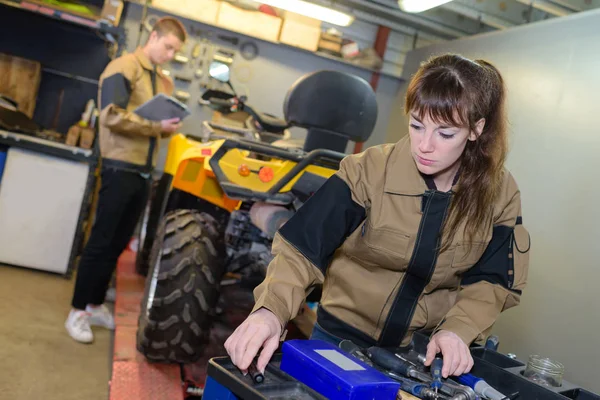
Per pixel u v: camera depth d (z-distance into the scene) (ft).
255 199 7.84
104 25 13.41
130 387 8.07
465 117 3.56
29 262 13.60
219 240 8.57
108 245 10.52
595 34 11.22
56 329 10.85
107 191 10.30
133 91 10.56
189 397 8.68
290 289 3.71
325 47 18.54
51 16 13.21
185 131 17.93
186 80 17.66
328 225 4.05
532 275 11.19
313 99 8.29
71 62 16.01
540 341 10.64
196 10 17.19
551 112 11.89
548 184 11.44
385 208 4.24
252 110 10.80
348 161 4.25
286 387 3.13
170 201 11.12
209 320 8.23
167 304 7.95
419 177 4.18
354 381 3.00
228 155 8.06
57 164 13.42
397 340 4.73
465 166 4.14
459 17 18.07
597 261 9.89
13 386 8.55
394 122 19.51
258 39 18.16
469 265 4.44
